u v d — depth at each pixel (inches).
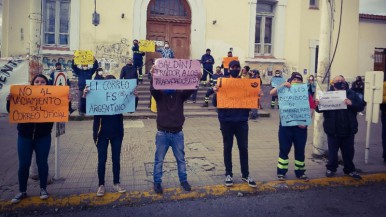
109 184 203.5
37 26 219.6
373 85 250.4
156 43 579.8
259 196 195.5
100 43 540.1
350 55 669.3
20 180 176.6
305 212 173.2
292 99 209.2
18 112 172.2
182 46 604.4
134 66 485.1
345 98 213.9
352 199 192.4
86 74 430.3
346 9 655.8
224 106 197.2
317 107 222.8
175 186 201.0
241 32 604.7
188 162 252.5
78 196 182.9
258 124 438.9
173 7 602.5
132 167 238.2
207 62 548.4
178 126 190.7
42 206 173.9
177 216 167.9
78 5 526.6
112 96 184.4
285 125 208.1
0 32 510.3
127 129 381.4
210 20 592.1
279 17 620.7
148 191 192.7
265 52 638.5
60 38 543.5
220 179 214.8
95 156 266.7
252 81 198.2
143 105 498.9
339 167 246.1
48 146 180.5
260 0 617.0
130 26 551.8
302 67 646.5
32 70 211.6
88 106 180.5
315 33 651.5
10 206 171.5
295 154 215.3
